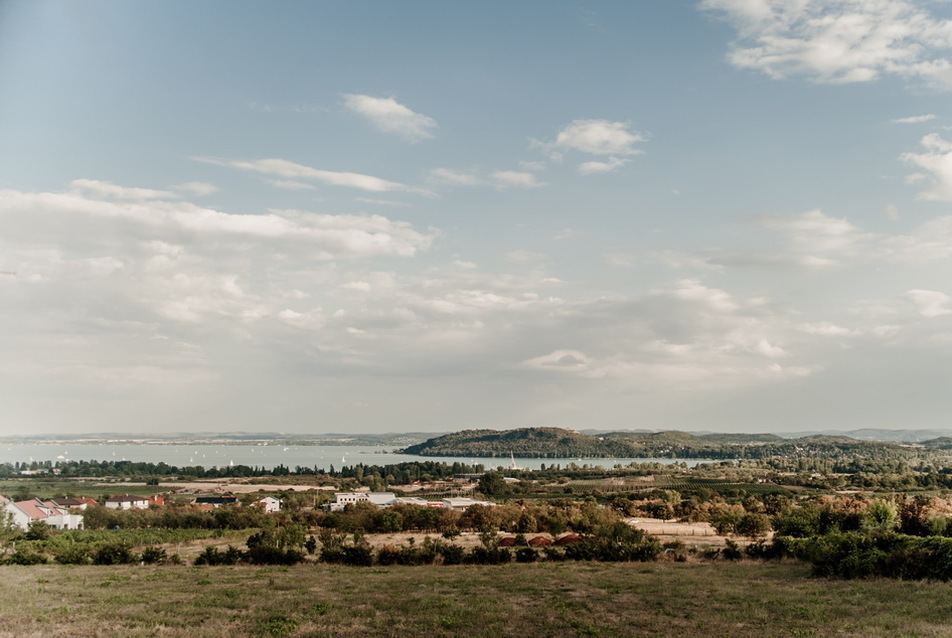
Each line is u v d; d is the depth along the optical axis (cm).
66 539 10019
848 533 5009
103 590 3725
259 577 4469
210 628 2644
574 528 11131
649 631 2631
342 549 5681
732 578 4250
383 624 2756
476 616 2928
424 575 4569
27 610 3000
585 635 2562
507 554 5625
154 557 5669
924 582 3803
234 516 14212
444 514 12512
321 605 3177
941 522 6569
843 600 3281
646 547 5744
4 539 9450
